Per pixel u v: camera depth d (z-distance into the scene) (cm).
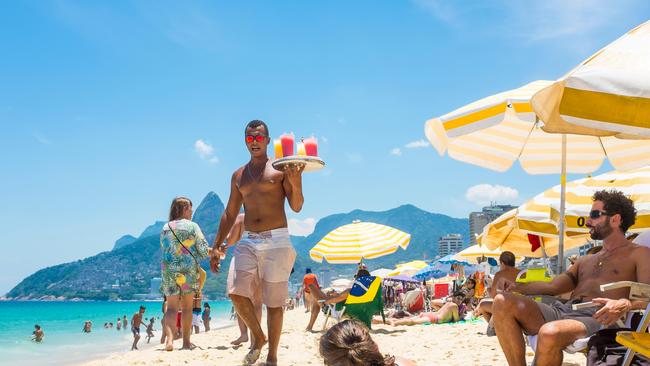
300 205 508
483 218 17838
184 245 724
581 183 775
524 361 390
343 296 989
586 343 345
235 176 563
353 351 207
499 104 499
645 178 719
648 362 298
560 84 349
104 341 3619
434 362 611
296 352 706
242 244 540
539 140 735
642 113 281
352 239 1095
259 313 660
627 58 304
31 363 2427
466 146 742
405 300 1662
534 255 1180
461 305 1325
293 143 488
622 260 388
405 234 1123
